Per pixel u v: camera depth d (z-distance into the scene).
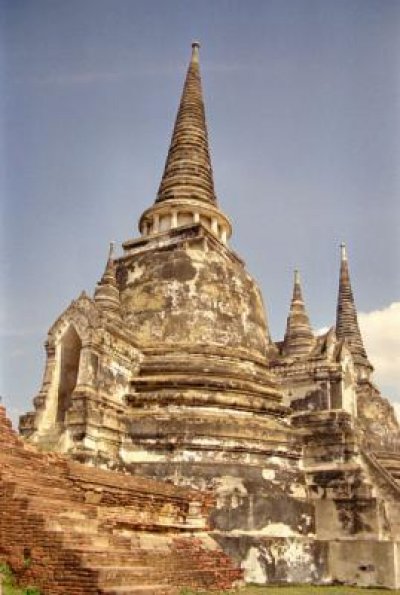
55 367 27.23
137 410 27.86
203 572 17.94
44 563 12.96
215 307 31.52
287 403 33.16
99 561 13.37
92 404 25.19
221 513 24.55
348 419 30.48
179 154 39.03
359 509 26.11
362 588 24.30
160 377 29.05
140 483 18.88
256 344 32.62
